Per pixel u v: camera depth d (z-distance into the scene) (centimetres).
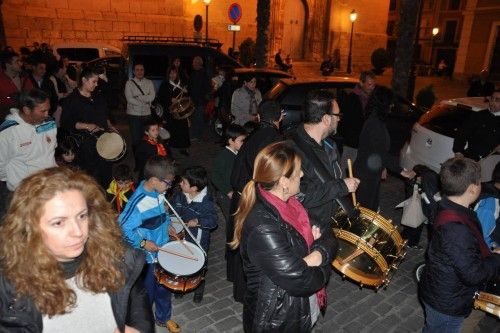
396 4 3725
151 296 301
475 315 308
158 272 282
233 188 344
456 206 224
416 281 407
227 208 404
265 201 190
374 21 2402
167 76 788
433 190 370
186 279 273
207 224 341
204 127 967
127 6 1694
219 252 460
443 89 2264
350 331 338
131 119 751
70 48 1416
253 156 311
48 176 131
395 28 3678
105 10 1659
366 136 434
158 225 291
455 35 3400
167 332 323
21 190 130
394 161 654
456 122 544
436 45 3503
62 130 445
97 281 139
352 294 388
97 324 143
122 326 149
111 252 144
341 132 573
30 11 1535
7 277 127
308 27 2238
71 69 1117
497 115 487
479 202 302
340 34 2281
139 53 1012
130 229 276
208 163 775
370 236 252
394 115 770
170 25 1788
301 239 195
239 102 779
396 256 256
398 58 966
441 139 544
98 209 144
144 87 748
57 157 419
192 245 306
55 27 1588
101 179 496
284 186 192
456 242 216
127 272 150
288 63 1914
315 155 264
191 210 342
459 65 2634
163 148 507
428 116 591
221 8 1900
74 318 139
